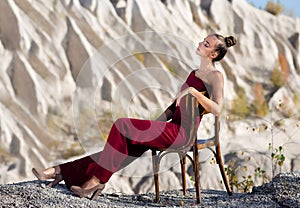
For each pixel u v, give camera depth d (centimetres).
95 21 2016
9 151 1656
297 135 1895
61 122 1784
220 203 685
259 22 2334
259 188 728
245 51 2212
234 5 2330
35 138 1717
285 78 2194
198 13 2238
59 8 2025
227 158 1669
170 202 723
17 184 716
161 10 2144
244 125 1909
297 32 2366
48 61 1894
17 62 1855
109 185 1480
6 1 1941
